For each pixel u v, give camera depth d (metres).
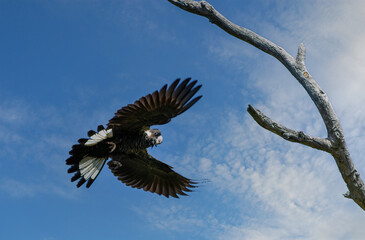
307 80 7.47
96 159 8.80
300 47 7.80
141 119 8.18
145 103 7.75
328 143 6.90
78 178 8.66
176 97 7.77
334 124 6.98
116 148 8.66
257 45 8.12
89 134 8.20
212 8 8.09
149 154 9.88
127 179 10.39
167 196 10.61
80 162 8.67
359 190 6.96
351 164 6.95
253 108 6.79
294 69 7.66
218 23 8.20
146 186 10.57
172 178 10.55
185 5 8.09
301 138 6.86
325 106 7.12
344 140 6.90
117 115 7.94
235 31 8.16
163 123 8.27
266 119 6.89
